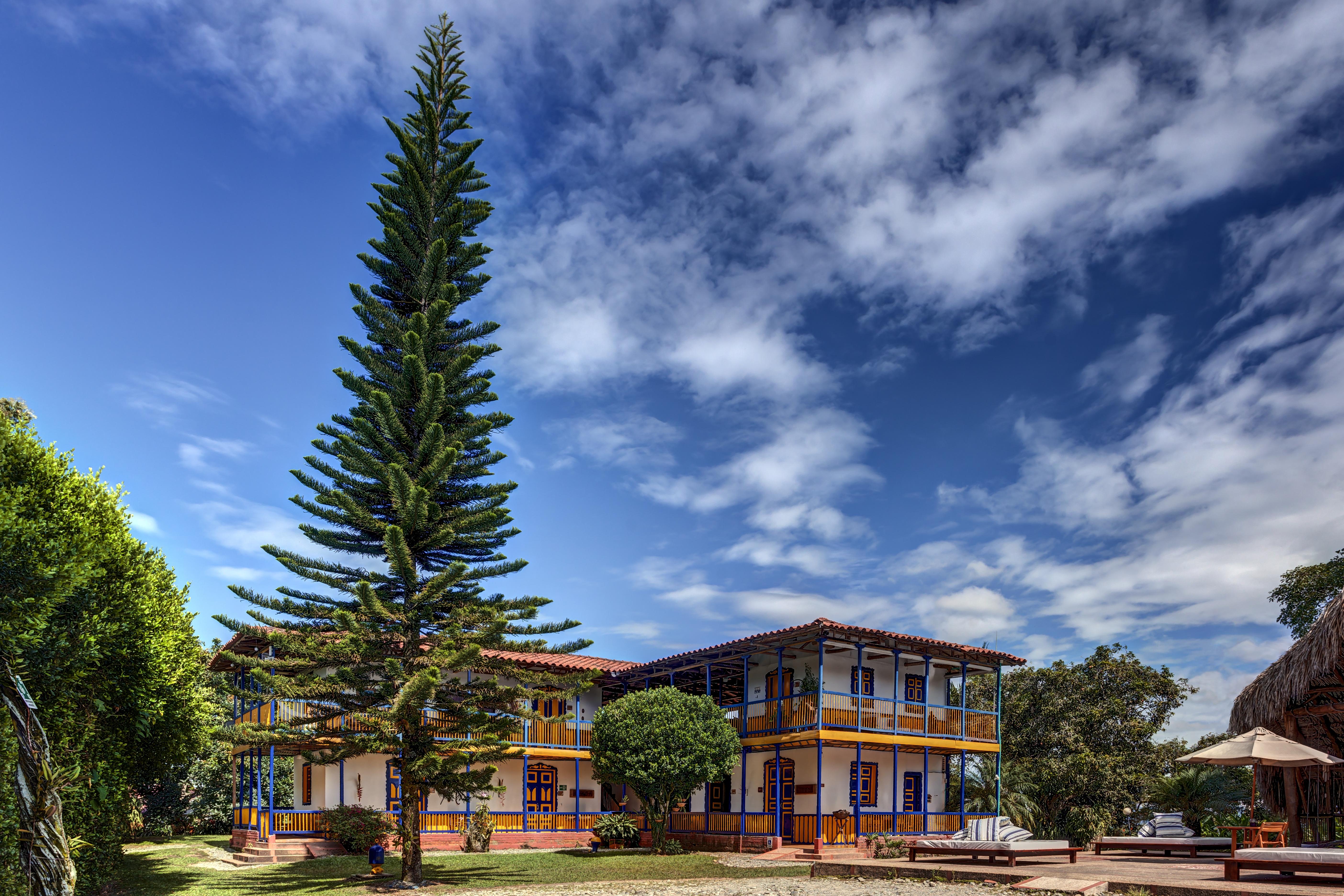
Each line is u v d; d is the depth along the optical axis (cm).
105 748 1312
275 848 2088
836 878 1636
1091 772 3105
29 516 1117
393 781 2427
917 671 2805
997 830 1700
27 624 958
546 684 2022
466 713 1770
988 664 2719
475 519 1806
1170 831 1900
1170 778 2583
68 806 1195
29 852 802
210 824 2981
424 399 1755
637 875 1820
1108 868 1496
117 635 1262
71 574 981
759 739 2492
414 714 1659
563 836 2570
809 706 2369
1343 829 1744
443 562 1898
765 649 2559
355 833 2155
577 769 2669
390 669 1619
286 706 2169
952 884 1423
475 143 2014
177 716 1645
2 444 1161
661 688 2398
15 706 828
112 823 1402
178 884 1689
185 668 1681
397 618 1702
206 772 2936
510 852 2330
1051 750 3312
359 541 1830
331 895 1555
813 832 2311
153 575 1554
